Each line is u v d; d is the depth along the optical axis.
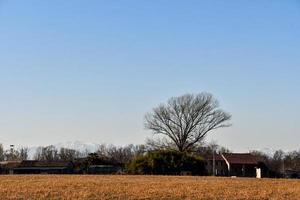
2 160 158.88
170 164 96.62
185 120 108.94
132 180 67.50
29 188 50.25
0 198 41.28
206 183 61.41
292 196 45.06
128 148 147.62
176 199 42.16
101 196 43.12
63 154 159.62
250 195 45.38
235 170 123.56
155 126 109.75
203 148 118.88
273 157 151.00
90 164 117.69
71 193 45.09
